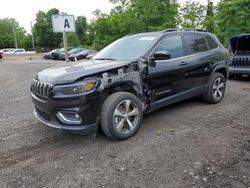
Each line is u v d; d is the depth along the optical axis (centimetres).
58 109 377
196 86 553
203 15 2381
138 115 429
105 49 540
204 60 561
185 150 376
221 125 472
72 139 424
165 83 479
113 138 409
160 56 440
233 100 648
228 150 373
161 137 423
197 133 437
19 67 1795
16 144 409
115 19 2975
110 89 396
